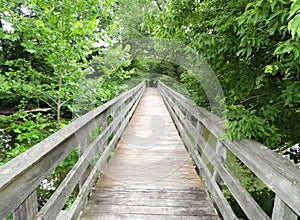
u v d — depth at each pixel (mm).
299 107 1786
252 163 1130
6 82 3068
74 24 3061
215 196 1759
